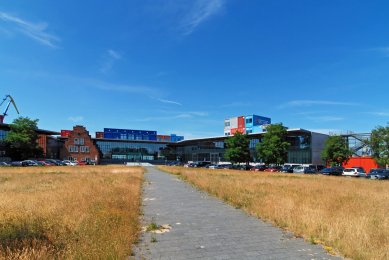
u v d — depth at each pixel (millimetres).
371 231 8805
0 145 85375
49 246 6660
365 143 60656
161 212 12477
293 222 10070
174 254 7223
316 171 59500
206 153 117938
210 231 9414
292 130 77688
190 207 13758
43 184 21875
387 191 21156
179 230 9500
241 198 15641
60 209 10672
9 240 7020
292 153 81375
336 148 63812
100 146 128000
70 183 22172
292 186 23188
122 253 6801
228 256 7133
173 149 139875
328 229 8922
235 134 76125
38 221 8766
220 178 31125
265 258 7012
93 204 11883
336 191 20234
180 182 27844
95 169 51031
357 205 13883
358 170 50281
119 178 28391
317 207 12875
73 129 106562
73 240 7234
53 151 109312
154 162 135125
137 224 9867
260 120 104438
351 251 7254
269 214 11438
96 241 7160
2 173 37719
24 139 79375
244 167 71125
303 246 7930
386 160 53125
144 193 18938
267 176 38344
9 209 10438
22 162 71438
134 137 133375
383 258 6898
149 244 7977
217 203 15055
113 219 9453
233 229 9680
